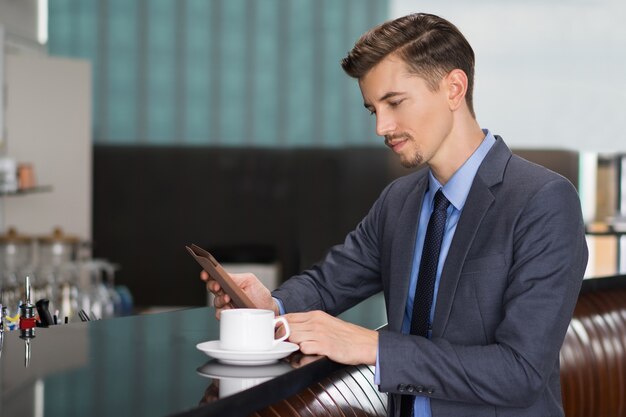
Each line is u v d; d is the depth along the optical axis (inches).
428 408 75.3
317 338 71.3
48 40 334.0
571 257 71.0
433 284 76.9
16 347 76.0
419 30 72.6
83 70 274.2
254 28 340.8
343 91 339.3
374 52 72.6
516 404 70.6
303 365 67.5
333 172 340.5
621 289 136.4
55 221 271.1
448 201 77.4
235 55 341.1
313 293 87.7
